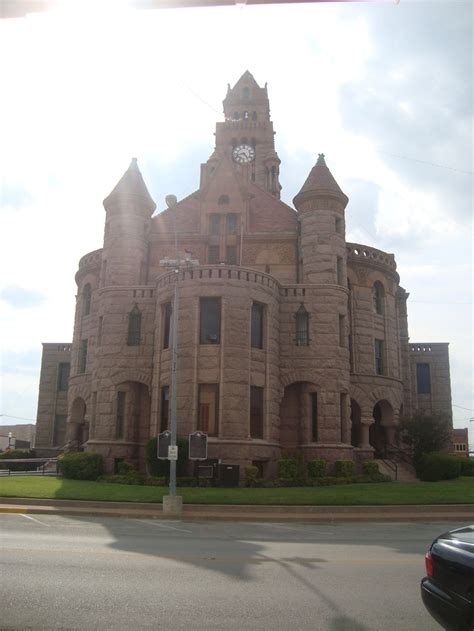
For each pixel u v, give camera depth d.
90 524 17.80
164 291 33.31
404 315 48.38
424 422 37.09
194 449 24.61
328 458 32.91
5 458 46.66
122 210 38.78
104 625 6.91
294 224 39.66
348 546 13.56
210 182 40.09
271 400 32.28
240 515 20.73
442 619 5.78
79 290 45.06
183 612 7.46
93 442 34.00
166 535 15.20
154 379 32.81
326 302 35.03
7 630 6.70
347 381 34.94
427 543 14.30
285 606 7.84
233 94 75.25
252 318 32.91
